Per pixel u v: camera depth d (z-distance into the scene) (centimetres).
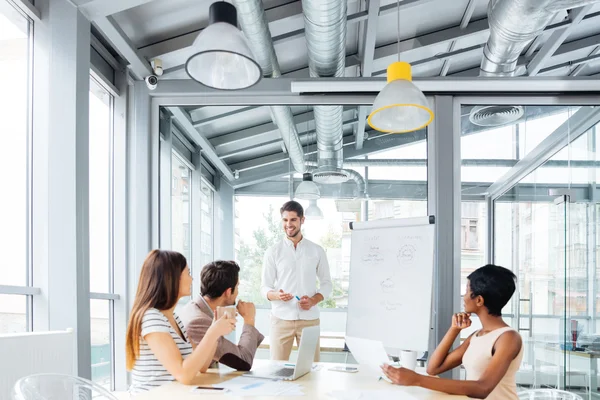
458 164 420
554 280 409
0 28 259
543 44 452
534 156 419
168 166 432
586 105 421
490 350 217
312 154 432
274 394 198
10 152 266
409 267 309
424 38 440
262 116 435
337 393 199
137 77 416
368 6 345
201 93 421
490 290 226
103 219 392
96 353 364
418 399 194
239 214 431
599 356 399
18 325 267
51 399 188
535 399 244
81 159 291
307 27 322
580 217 412
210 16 235
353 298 329
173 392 198
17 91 276
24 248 278
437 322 404
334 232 423
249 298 422
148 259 232
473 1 384
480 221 416
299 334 380
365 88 397
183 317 255
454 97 423
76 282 279
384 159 427
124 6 299
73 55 289
